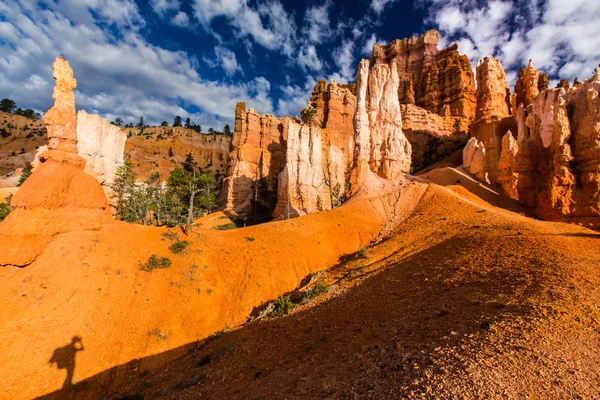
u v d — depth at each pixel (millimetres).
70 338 22109
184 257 33188
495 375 9078
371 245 44594
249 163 88812
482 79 85938
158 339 25125
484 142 74500
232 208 83500
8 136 155875
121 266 28641
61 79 29922
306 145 73812
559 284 16062
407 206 55031
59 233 27562
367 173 64375
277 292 33750
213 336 26766
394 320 16766
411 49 128750
